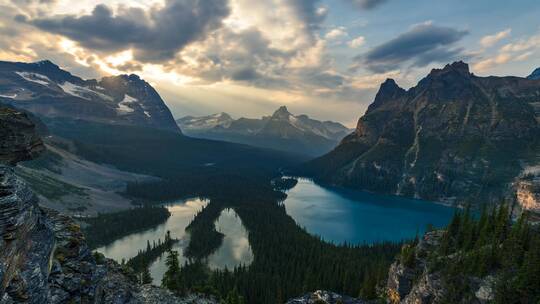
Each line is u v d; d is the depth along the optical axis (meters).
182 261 133.62
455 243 70.06
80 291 34.66
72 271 35.62
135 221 179.88
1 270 22.48
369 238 195.25
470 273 54.62
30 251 27.59
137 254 140.25
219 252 147.00
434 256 65.19
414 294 62.41
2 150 36.97
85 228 160.00
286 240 150.25
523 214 63.75
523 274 47.06
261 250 138.75
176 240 160.62
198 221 191.50
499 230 65.56
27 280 25.39
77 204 190.75
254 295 95.56
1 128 36.91
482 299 49.75
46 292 27.98
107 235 157.38
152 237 165.25
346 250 141.75
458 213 75.25
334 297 71.75
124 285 54.31
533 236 56.97
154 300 55.03
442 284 56.66
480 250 58.22
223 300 78.38
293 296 95.88
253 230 173.25
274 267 118.12
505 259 53.38
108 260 63.06
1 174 27.27
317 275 107.06
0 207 24.36
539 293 44.75
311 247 137.75
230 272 114.06
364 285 86.00
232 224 196.62
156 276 116.62
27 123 40.38
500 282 48.97
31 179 190.12
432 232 83.19
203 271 118.94
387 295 77.00
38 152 42.47
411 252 73.75
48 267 30.47
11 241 24.55
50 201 176.88
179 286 73.56
